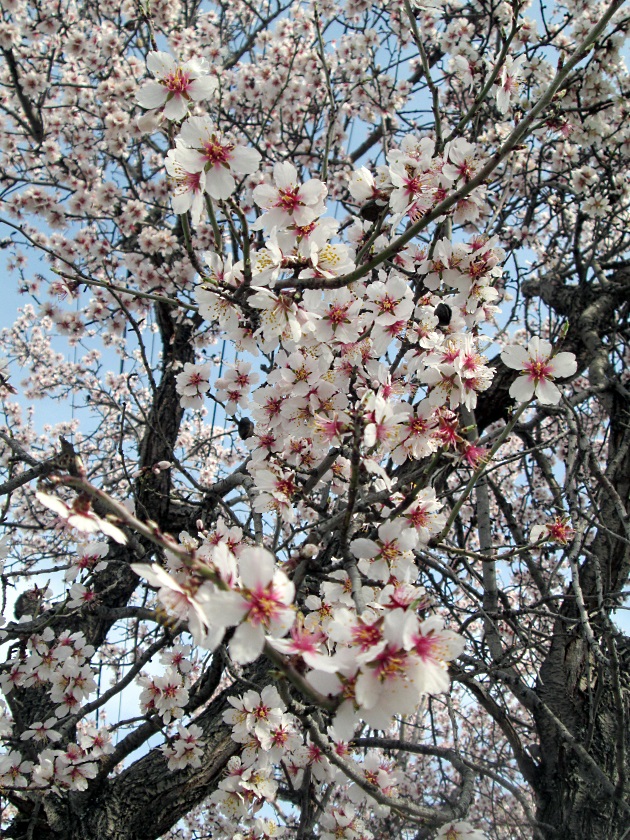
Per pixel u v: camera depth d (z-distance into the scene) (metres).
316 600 2.02
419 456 2.15
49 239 5.81
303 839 2.65
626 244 5.43
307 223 1.93
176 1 5.96
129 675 2.93
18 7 5.76
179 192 1.94
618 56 4.21
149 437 4.96
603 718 3.35
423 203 2.31
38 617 3.40
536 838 2.98
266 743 2.43
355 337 2.27
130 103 5.64
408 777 4.90
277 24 6.63
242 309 2.19
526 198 5.29
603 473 3.57
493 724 5.07
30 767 3.07
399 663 1.24
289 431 2.31
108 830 3.27
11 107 6.93
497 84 2.72
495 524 5.51
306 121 6.73
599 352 4.57
